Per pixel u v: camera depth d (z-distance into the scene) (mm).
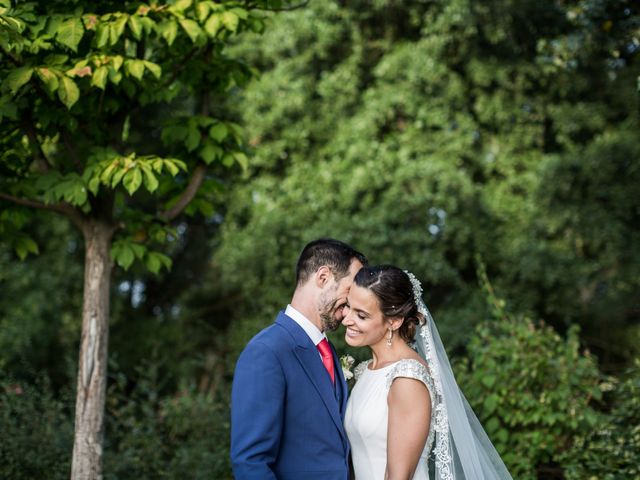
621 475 3752
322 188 9469
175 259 11289
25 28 3266
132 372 9242
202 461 4883
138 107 4156
